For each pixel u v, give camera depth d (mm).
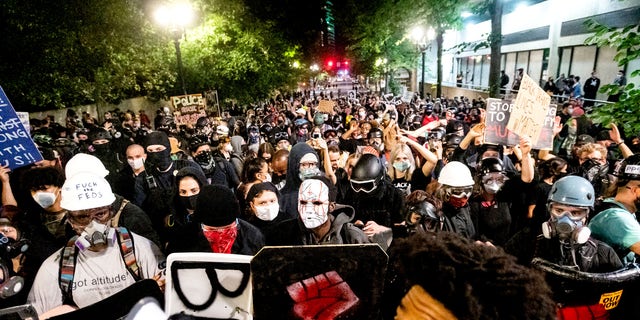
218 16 16156
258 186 3332
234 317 1543
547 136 4637
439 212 2854
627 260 2471
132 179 4602
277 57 20156
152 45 12398
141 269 2314
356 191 3377
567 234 2174
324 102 13984
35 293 2189
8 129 3455
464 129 8023
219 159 5688
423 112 14414
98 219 2256
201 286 1555
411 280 963
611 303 1999
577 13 17828
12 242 2479
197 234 2891
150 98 18047
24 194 3424
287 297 1253
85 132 9492
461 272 877
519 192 3863
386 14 21625
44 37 9516
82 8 9961
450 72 38969
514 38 25344
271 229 3053
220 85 17766
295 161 4164
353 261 1241
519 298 848
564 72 19453
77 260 2217
